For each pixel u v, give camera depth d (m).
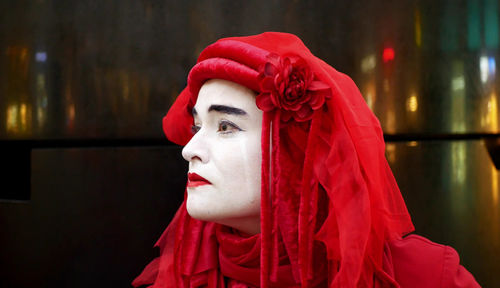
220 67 0.88
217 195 0.88
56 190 1.61
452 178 1.62
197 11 1.56
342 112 0.86
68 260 1.61
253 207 0.89
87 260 1.61
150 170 1.60
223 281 1.01
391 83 1.57
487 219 1.66
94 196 1.60
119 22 1.58
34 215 1.63
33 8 1.61
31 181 1.63
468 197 1.64
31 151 1.62
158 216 1.60
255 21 1.55
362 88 1.55
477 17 1.62
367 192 0.81
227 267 0.96
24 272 1.64
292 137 0.89
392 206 0.91
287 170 0.89
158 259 1.25
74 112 1.60
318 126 0.86
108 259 1.60
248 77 0.86
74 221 1.61
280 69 0.83
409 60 1.57
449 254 0.97
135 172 1.60
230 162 0.88
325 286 0.91
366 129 0.87
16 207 1.64
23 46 1.62
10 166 1.74
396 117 1.57
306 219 0.84
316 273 0.89
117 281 1.60
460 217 1.63
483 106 1.63
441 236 1.61
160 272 1.12
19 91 1.63
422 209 1.59
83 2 1.59
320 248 0.90
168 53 1.57
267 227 0.83
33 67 1.62
